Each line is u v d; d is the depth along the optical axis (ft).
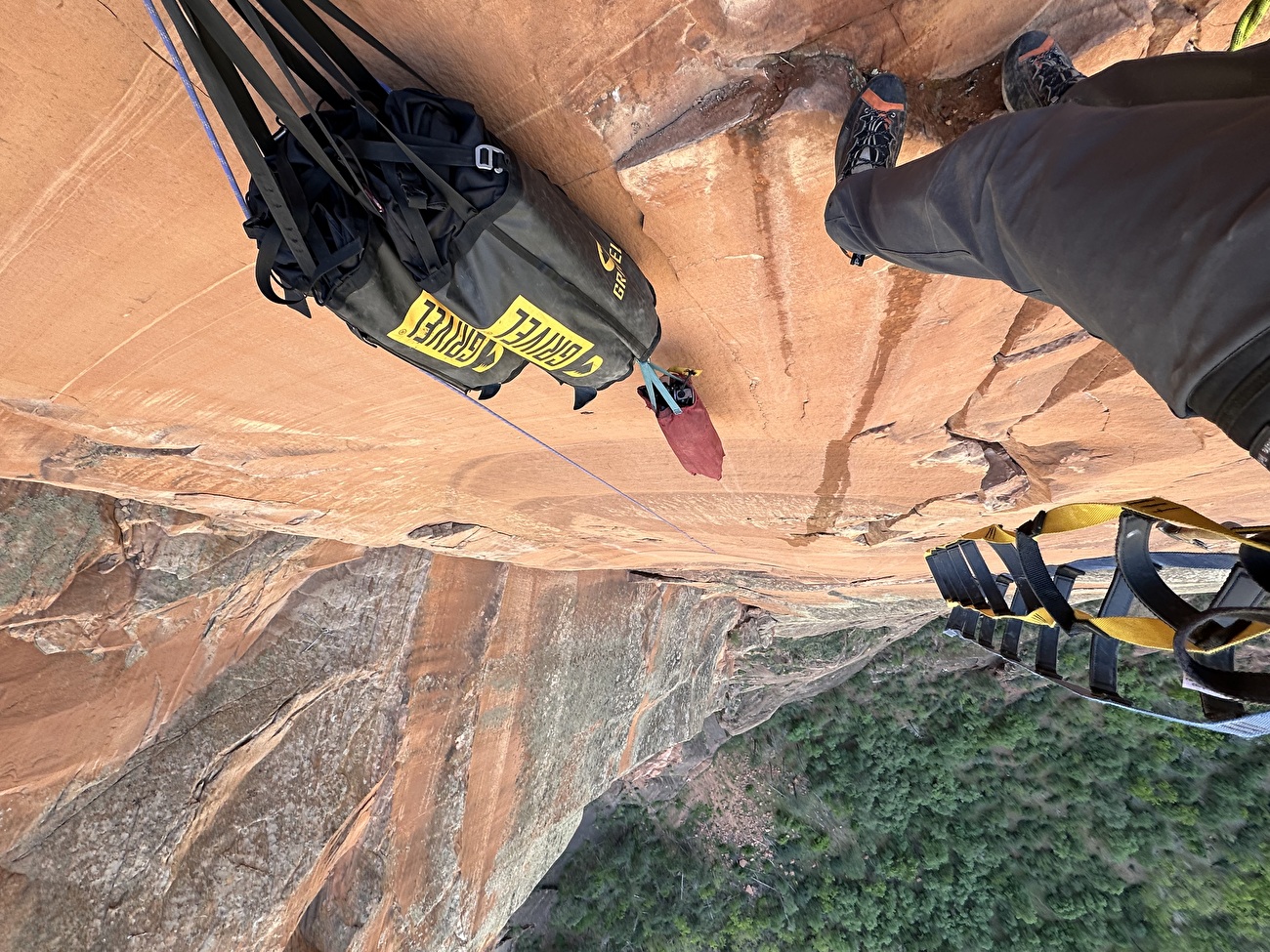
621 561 24.93
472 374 5.29
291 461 11.34
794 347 8.23
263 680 17.48
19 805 13.17
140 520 13.62
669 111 4.93
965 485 12.74
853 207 4.76
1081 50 4.82
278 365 8.23
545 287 4.53
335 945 19.93
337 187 3.79
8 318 6.72
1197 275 2.45
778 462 12.68
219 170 5.18
